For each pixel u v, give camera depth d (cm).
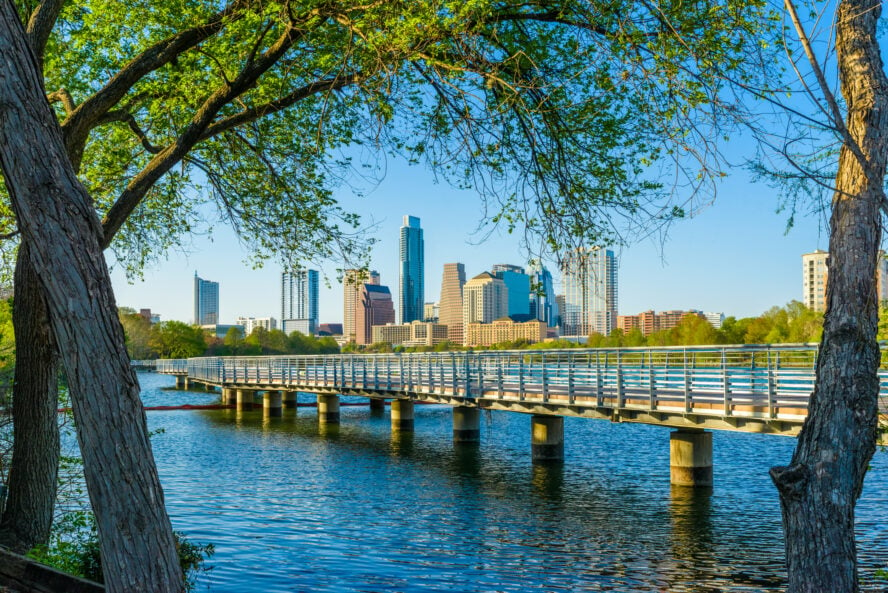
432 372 3697
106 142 1286
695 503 2133
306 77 1105
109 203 1300
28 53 442
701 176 588
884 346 1634
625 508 2084
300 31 949
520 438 3912
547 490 2383
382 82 849
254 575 1446
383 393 4075
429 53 828
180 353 16275
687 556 1590
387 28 822
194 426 4719
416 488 2447
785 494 529
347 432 4294
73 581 596
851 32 549
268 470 2856
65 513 1384
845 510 512
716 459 2959
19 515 971
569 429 4325
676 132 648
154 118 1218
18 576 632
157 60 985
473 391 3312
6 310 1634
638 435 3972
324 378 4769
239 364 6338
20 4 1101
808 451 528
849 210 530
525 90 819
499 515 2019
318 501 2225
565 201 894
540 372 3170
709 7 686
